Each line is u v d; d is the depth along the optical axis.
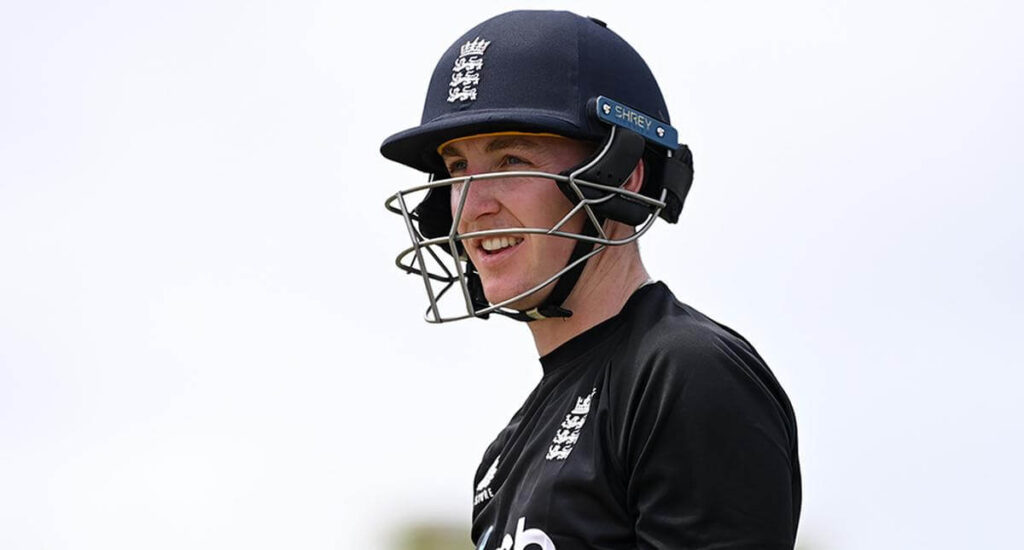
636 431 13.52
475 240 14.81
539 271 14.55
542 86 14.62
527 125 14.28
